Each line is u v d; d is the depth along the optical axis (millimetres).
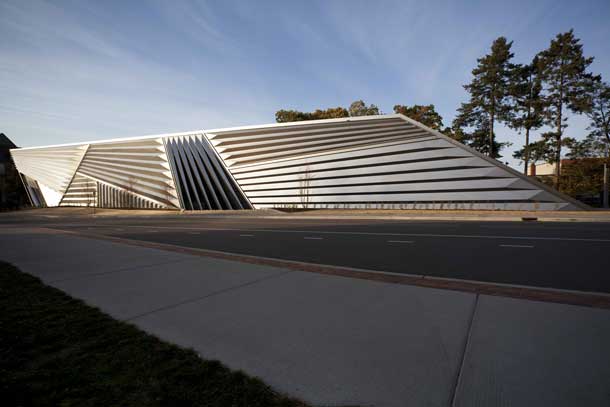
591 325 3490
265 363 2887
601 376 2492
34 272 6930
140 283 5840
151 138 48875
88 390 2502
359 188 35219
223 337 3455
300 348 3150
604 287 5242
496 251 8930
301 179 38344
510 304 4254
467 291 4957
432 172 31969
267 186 40625
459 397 2303
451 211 28234
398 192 33406
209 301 4707
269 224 21547
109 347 3234
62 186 60062
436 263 7520
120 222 28078
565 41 37594
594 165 38156
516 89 40375
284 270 6695
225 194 42906
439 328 3510
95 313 4246
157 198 48156
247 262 7699
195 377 2660
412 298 4617
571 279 5789
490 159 29875
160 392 2461
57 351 3186
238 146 42562
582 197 42438
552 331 3354
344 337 3361
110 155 53812
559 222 18312
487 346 3055
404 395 2348
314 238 13070
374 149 34688
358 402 2291
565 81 38406
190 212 40281
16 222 31312
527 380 2475
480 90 43750
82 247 10883
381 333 3428
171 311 4312
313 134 38594
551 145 39125
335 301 4559
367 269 7078
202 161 44781
